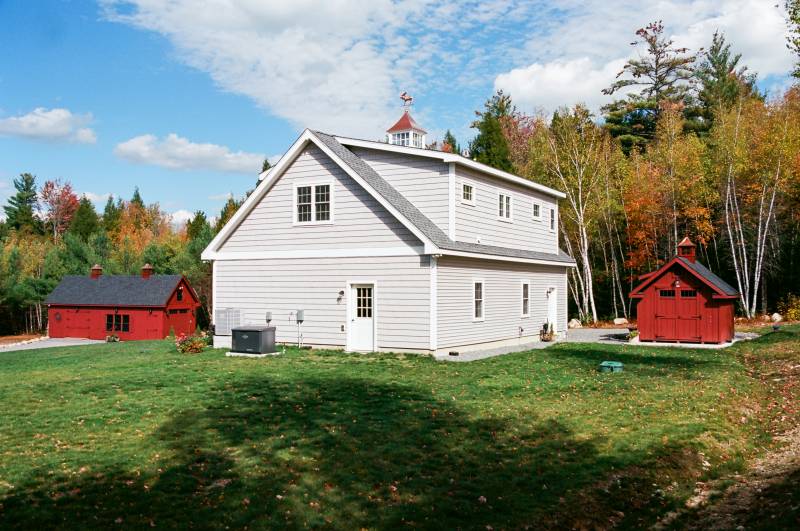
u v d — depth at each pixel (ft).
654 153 142.31
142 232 239.71
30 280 160.04
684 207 130.00
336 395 42.37
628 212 136.98
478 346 72.69
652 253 140.26
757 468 31.48
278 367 55.98
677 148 131.85
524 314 85.66
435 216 69.87
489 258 72.64
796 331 85.15
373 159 74.54
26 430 33.65
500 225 80.84
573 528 23.59
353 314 69.05
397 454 29.58
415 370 53.72
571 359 62.95
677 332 80.79
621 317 145.48
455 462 28.81
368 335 68.13
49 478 26.02
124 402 40.68
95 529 21.24
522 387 46.06
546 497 25.46
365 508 23.76
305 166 72.49
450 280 67.00
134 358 67.36
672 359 63.52
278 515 22.89
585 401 41.29
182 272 157.99
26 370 59.11
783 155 112.06
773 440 35.91
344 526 22.35
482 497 25.12
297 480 26.18
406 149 71.05
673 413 38.32
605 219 138.72
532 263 87.35
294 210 72.95
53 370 58.18
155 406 39.40
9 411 38.40
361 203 68.54
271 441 31.30
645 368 56.44
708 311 78.79
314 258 71.46
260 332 65.00
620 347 76.79
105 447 30.42
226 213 185.57
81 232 217.15
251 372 53.01
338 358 61.93
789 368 55.83
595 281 150.82
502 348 75.72
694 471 30.07
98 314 130.00
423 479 26.68
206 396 42.42
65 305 133.28
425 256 64.44
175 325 128.77
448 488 25.91
